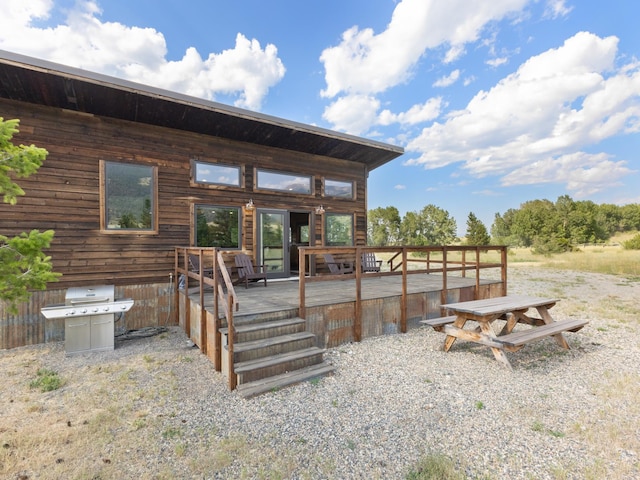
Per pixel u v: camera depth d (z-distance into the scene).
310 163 8.61
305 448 2.37
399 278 8.48
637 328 5.74
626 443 2.39
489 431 2.58
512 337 3.98
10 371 4.04
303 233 10.30
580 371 3.82
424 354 4.42
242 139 7.45
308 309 4.52
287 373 3.61
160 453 2.31
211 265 7.09
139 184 6.28
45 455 2.28
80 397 3.27
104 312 4.82
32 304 5.27
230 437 2.51
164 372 3.92
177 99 5.59
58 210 5.53
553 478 2.02
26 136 5.35
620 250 25.69
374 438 2.49
